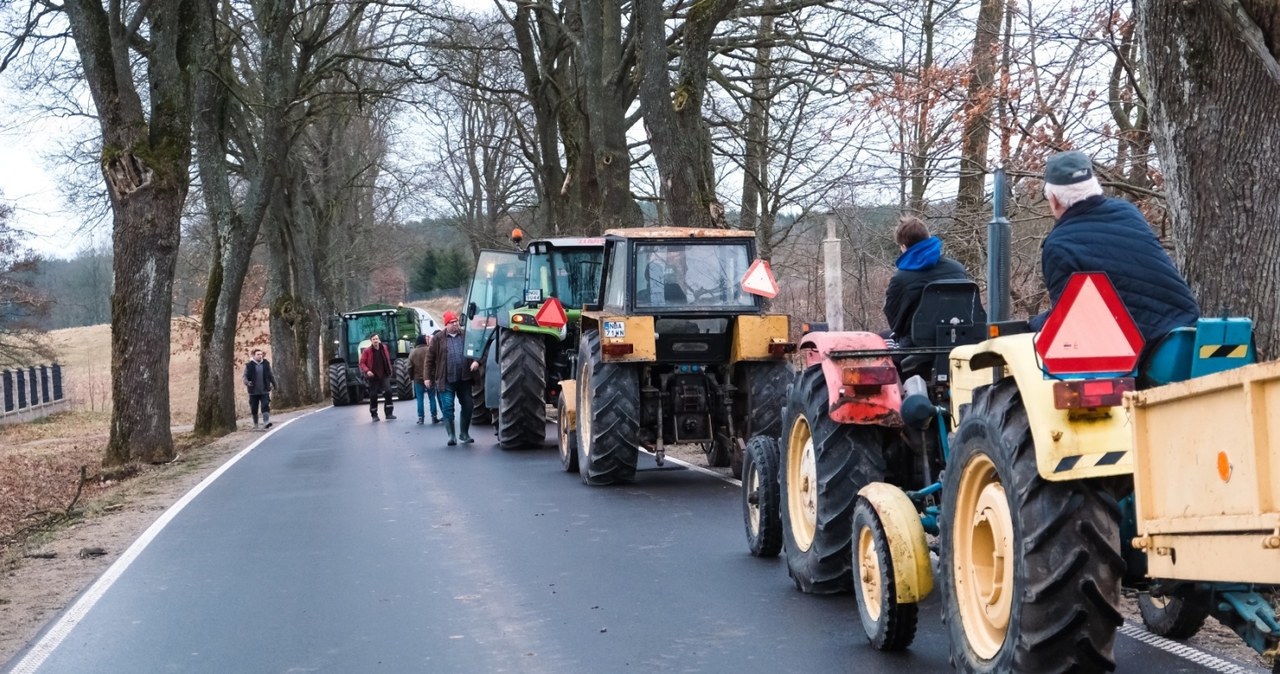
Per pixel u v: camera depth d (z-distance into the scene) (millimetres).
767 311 12477
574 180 30359
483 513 10859
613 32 24594
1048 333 4371
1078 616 4520
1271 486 3398
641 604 7156
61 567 9383
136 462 19516
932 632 6379
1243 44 6922
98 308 86188
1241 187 7016
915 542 5738
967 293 6770
